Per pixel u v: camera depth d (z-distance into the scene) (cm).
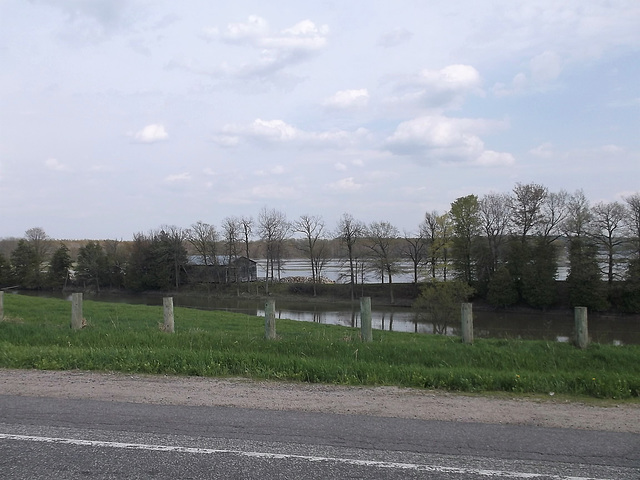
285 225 9375
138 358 1015
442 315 4381
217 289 7900
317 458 513
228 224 10081
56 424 614
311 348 1166
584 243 5081
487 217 5847
